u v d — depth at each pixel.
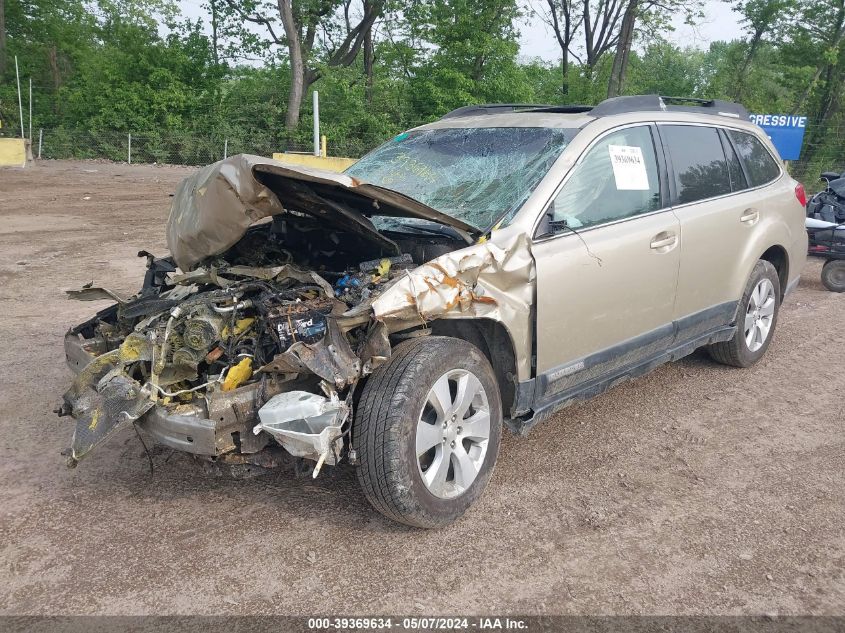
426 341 3.31
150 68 31.38
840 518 3.55
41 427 4.44
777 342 6.44
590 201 4.00
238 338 3.31
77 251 10.20
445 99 29.22
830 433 4.54
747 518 3.54
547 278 3.60
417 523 3.26
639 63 38.41
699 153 4.89
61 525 3.41
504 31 30.84
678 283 4.50
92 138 29.86
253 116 31.56
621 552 3.25
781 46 34.81
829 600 2.95
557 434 4.48
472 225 3.53
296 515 3.51
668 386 5.32
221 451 3.03
